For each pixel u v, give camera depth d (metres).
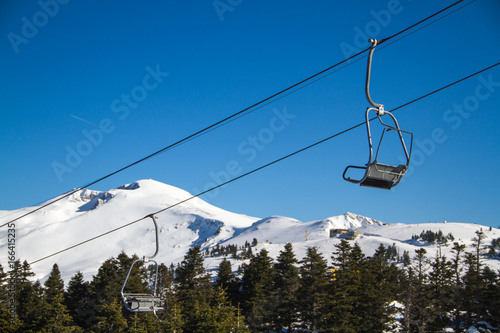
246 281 80.50
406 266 160.00
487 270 72.94
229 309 59.41
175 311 56.53
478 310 66.81
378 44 9.16
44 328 58.00
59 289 88.19
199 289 77.25
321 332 67.12
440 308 67.06
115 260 82.94
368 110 9.26
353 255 80.88
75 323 79.44
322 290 67.06
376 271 79.62
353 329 64.75
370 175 9.23
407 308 63.31
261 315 70.44
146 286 79.50
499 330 56.25
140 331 54.97
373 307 66.12
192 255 82.88
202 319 47.28
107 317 65.62
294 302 68.94
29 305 73.75
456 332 66.94
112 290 74.00
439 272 74.25
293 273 78.94
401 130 9.38
